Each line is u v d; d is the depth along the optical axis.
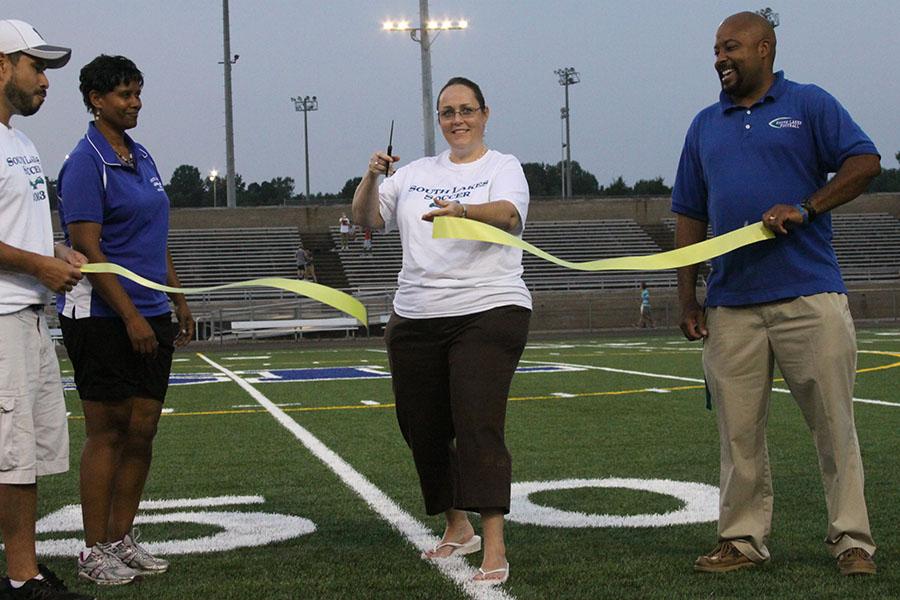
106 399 3.74
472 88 3.96
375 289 29.61
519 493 5.35
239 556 4.04
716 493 5.28
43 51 3.35
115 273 3.65
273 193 85.38
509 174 3.87
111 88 3.80
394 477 5.92
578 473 5.96
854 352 3.72
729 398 3.80
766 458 3.82
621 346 21.39
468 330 3.77
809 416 3.78
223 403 10.57
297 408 9.97
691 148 4.04
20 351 3.31
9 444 3.26
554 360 16.70
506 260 3.85
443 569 3.79
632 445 7.09
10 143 3.36
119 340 3.75
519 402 10.12
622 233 38.47
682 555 3.98
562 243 37.56
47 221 3.49
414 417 3.96
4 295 3.28
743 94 3.85
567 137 62.69
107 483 3.75
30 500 3.33
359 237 36.34
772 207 3.73
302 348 23.52
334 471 6.16
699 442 7.21
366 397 11.02
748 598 3.34
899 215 40.88
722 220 3.84
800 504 4.94
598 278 34.31
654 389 11.41
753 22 3.78
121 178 3.80
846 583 3.50
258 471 6.22
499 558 3.64
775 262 3.72
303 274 32.25
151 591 3.54
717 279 3.88
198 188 87.50
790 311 3.71
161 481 5.92
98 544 3.74
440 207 3.61
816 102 3.72
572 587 3.51
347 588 3.54
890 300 32.34
